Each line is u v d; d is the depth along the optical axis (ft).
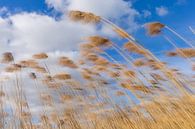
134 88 8.23
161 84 7.98
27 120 9.55
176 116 7.41
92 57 8.89
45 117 9.91
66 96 10.02
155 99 7.96
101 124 9.28
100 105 9.42
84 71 9.75
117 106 9.08
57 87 10.18
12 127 9.30
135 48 7.43
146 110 8.07
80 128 9.66
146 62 7.97
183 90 7.38
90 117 9.62
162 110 7.73
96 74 9.61
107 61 8.88
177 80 7.51
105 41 7.48
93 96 9.68
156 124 7.86
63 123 9.84
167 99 7.74
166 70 7.55
